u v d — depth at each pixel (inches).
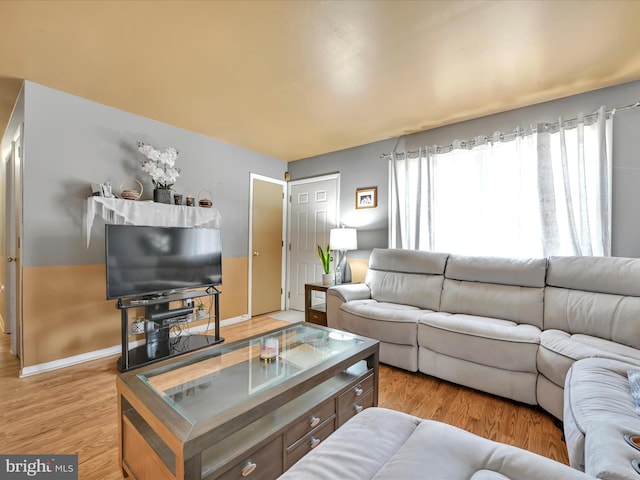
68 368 99.3
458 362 87.9
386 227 146.0
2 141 144.2
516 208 109.7
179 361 63.9
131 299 104.7
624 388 50.1
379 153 148.8
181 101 107.3
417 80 92.2
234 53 79.1
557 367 68.0
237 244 159.0
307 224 179.2
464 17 66.0
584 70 86.4
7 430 67.6
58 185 100.5
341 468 32.5
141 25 68.7
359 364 77.4
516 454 33.1
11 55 80.5
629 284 77.9
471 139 121.1
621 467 31.9
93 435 66.2
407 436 39.0
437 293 112.8
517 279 98.2
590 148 97.6
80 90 99.7
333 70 87.1
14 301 108.8
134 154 118.3
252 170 166.6
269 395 49.8
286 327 90.0
